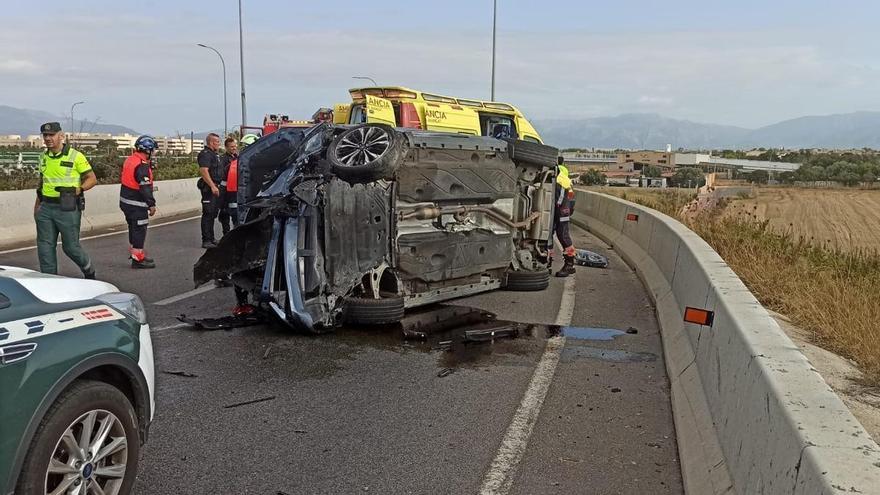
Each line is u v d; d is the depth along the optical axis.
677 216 14.30
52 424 2.92
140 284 8.91
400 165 6.73
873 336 6.02
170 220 17.06
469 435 4.45
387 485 3.78
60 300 3.22
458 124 12.69
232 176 12.27
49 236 8.13
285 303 6.42
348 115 12.70
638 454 4.20
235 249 6.84
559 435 4.46
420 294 7.38
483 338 6.61
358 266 6.62
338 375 5.56
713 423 3.88
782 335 3.55
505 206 8.33
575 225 18.23
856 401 4.87
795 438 2.44
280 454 4.13
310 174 6.45
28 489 2.83
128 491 3.38
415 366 5.82
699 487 3.48
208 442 4.28
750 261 9.17
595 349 6.41
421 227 7.23
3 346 2.76
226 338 6.53
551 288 9.20
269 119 19.92
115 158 28.58
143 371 3.54
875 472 2.14
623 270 10.89
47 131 7.89
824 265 9.29
